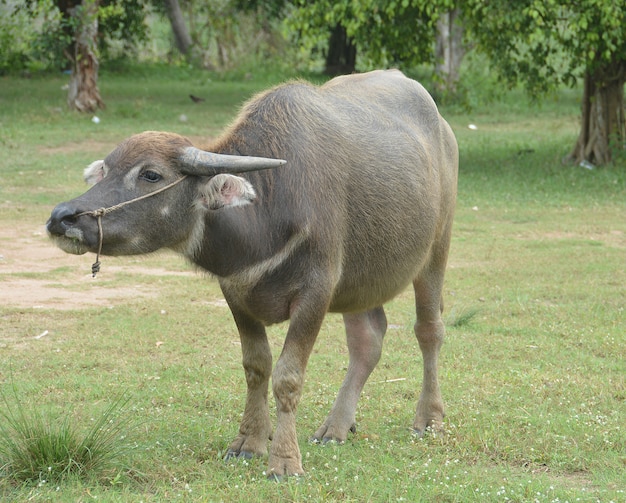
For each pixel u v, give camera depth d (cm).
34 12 2427
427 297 632
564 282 1043
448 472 529
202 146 523
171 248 505
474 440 588
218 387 695
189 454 551
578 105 2944
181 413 632
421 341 632
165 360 765
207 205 488
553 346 813
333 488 500
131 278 1048
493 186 1636
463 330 869
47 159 1756
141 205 481
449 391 694
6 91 2789
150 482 509
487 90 2866
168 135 499
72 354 771
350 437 605
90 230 470
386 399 684
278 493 488
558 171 1772
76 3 2439
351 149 555
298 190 514
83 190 1496
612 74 1777
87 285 1011
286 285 516
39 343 802
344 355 795
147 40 3234
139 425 584
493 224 1359
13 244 1172
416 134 616
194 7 4162
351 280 560
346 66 3575
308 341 518
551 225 1352
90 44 2397
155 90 3095
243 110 556
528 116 2688
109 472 513
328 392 691
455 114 2688
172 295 977
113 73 3528
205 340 827
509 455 566
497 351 803
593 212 1446
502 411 645
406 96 639
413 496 491
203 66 3916
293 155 523
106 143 1970
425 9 1730
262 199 509
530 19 1627
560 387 700
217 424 607
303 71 3747
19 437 529
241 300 530
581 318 902
